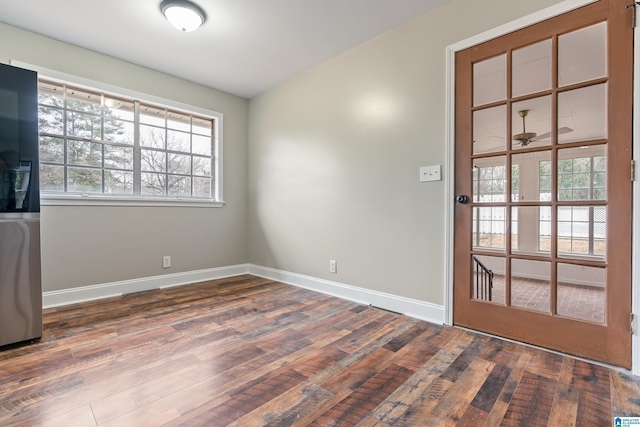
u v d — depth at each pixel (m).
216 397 1.38
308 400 1.37
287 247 3.52
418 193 2.39
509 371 1.60
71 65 2.70
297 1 2.16
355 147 2.82
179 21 2.24
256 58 3.00
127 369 1.62
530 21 1.88
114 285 2.97
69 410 1.28
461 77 2.16
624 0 1.59
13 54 2.43
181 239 3.44
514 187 1.99
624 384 1.48
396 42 2.51
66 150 2.74
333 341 1.97
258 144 3.90
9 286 1.86
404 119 2.47
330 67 3.02
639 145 1.55
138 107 3.16
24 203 1.92
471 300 2.13
